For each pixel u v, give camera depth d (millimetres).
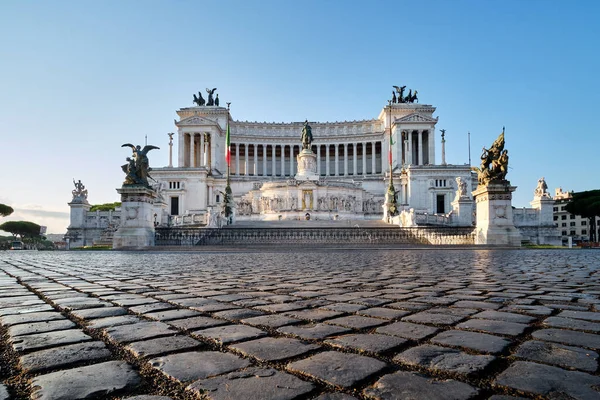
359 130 135375
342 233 37688
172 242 36250
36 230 116750
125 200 32719
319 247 33281
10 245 71250
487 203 32562
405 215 55781
